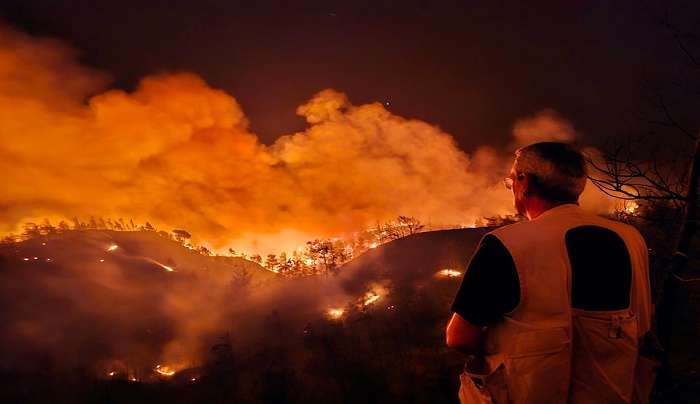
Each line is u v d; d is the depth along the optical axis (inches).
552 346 61.7
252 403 914.7
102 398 1284.4
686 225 105.7
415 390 727.7
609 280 63.8
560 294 62.2
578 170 69.7
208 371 1472.7
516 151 76.9
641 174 124.0
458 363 779.4
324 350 1115.9
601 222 67.6
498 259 64.6
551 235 64.7
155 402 1181.7
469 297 65.9
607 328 62.6
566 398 61.6
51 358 2746.1
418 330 1114.1
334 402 802.2
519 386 63.4
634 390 67.9
